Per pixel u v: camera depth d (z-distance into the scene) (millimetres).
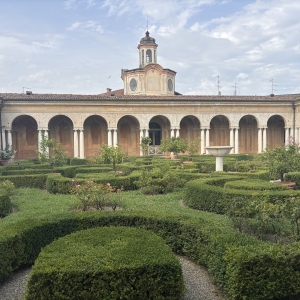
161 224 7691
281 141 45281
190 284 6195
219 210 10336
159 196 13211
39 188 16906
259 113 40562
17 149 37938
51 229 7465
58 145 23000
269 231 8086
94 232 6488
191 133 43500
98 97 36656
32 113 34719
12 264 6703
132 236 6246
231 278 5344
